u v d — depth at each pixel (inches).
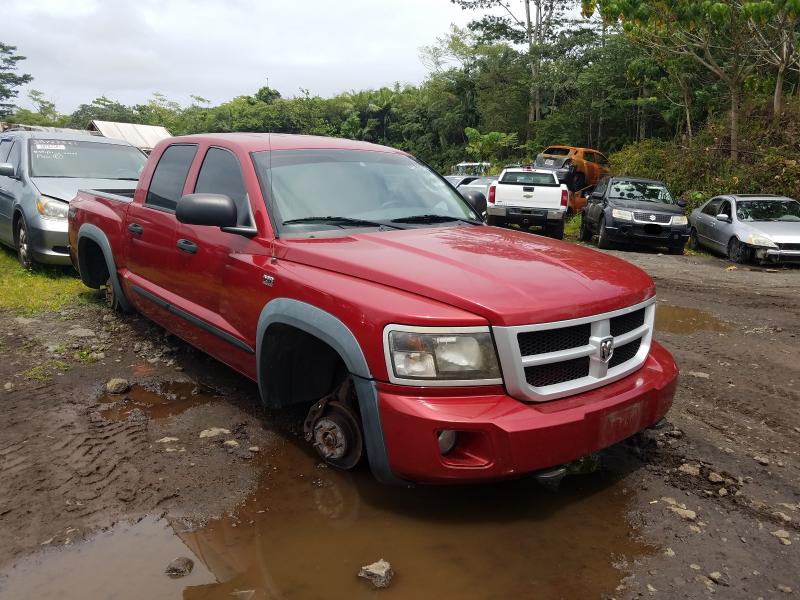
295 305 121.7
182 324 172.2
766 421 161.3
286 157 155.0
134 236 194.4
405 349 103.4
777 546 106.7
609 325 116.0
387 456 106.3
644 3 671.1
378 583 94.7
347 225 144.6
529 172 643.5
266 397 136.6
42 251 297.1
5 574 95.8
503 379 104.5
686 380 192.5
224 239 149.7
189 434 144.6
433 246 129.5
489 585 95.4
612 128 1259.2
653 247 605.9
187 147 181.3
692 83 961.5
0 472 126.0
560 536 108.6
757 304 314.7
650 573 98.9
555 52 1317.7
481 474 101.5
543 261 125.0
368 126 2182.6
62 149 341.1
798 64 729.0
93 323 232.1
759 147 734.5
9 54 2775.6
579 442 106.7
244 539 106.0
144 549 102.7
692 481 128.6
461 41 1732.3
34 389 169.9
